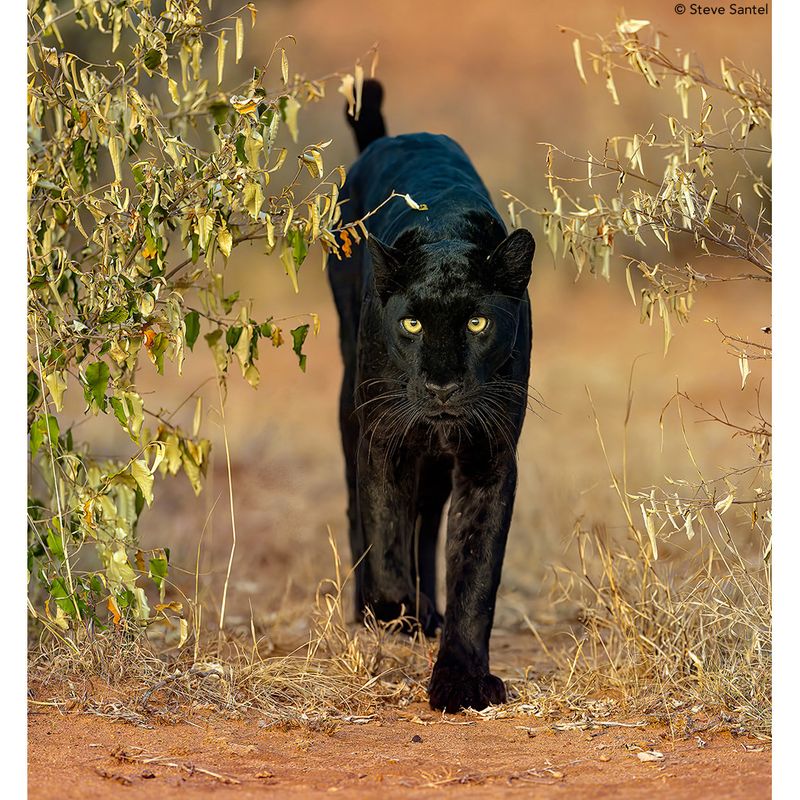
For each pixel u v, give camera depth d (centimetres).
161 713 929
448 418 991
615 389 2481
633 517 1475
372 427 1066
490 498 1046
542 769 823
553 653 1168
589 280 3594
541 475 1739
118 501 1078
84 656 998
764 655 993
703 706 943
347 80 1077
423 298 987
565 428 2114
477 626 1030
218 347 1091
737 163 2764
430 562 1256
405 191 1143
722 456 1872
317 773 814
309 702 979
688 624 1034
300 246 995
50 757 831
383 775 807
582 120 3984
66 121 1062
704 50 3853
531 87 4356
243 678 994
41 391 998
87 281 1020
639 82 3856
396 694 1029
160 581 1023
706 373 2647
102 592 1048
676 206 1035
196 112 1143
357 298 1233
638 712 963
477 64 4662
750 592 1044
